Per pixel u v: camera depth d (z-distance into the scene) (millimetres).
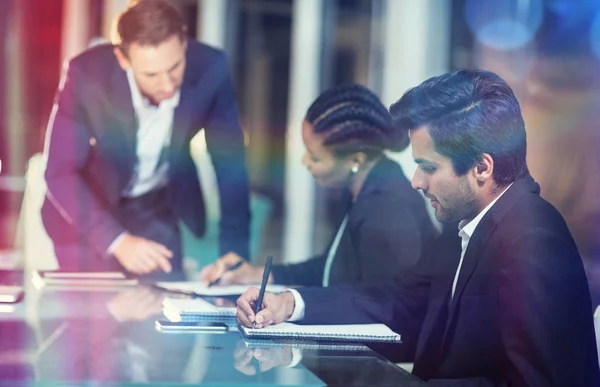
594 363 1662
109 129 3504
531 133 5262
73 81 3463
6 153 5578
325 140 2586
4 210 5312
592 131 5203
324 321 1837
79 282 2545
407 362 2002
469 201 1839
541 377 1618
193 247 4754
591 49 5340
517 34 5504
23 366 1321
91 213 3371
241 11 7008
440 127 1825
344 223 2621
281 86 7191
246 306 1742
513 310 1665
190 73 3555
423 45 6102
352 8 6703
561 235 1710
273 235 6871
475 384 1757
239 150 3645
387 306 1963
